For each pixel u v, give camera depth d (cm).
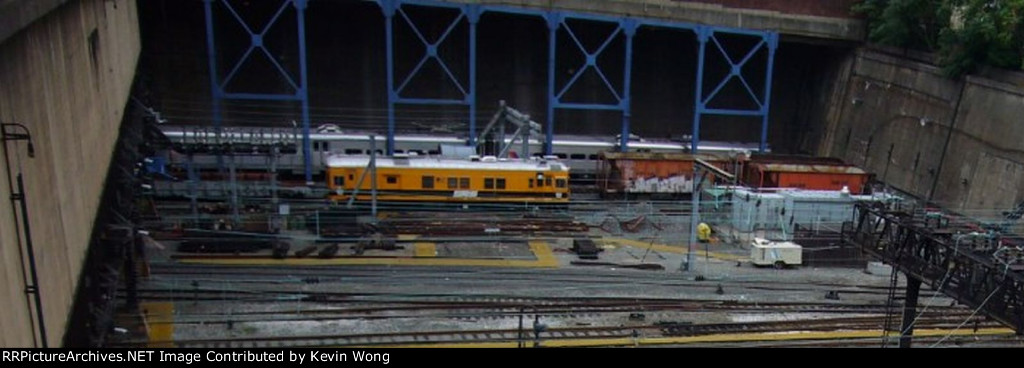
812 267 3100
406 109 4941
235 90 4625
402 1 4031
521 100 5075
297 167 4069
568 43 4997
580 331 2189
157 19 4347
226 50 4547
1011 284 1429
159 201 3353
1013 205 3528
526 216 3516
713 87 5375
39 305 902
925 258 1702
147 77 3941
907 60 4441
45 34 1030
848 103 4991
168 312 2162
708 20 4512
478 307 2352
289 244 2894
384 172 3438
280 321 2153
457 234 3191
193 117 4578
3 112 799
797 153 5525
